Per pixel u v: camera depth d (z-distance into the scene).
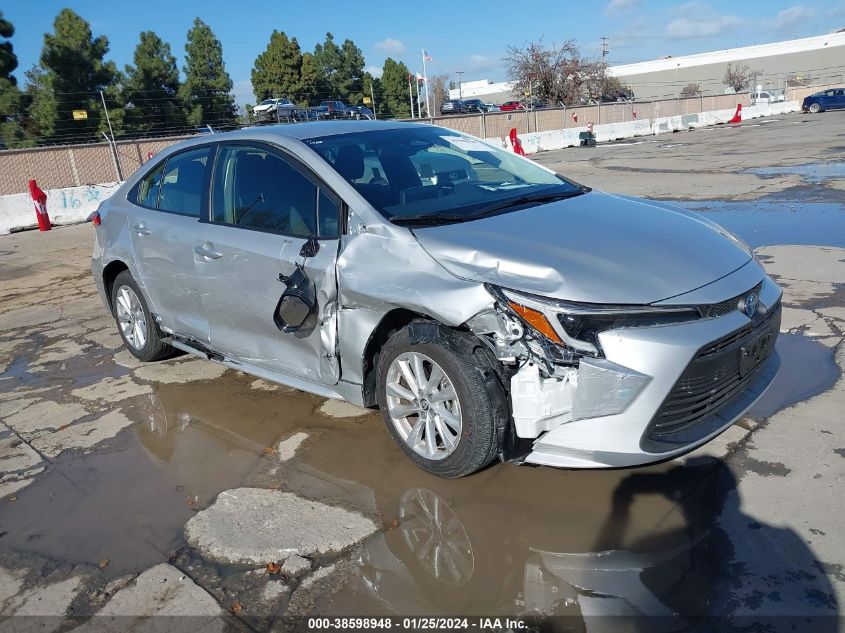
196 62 30.45
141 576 2.78
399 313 3.26
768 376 3.38
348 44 43.97
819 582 2.45
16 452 3.93
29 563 2.91
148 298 4.83
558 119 29.59
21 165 15.12
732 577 2.51
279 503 3.21
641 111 34.69
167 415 4.28
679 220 3.63
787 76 67.69
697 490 3.04
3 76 25.36
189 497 3.32
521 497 3.11
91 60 25.02
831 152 15.96
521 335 2.78
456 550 2.79
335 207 3.58
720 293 2.94
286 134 4.06
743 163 15.12
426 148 4.23
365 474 3.41
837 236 7.45
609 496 3.06
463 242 3.12
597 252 3.05
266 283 3.79
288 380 3.89
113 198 5.27
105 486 3.49
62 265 9.41
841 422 3.50
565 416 2.82
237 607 2.57
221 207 4.21
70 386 4.88
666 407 2.79
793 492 2.96
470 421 3.00
